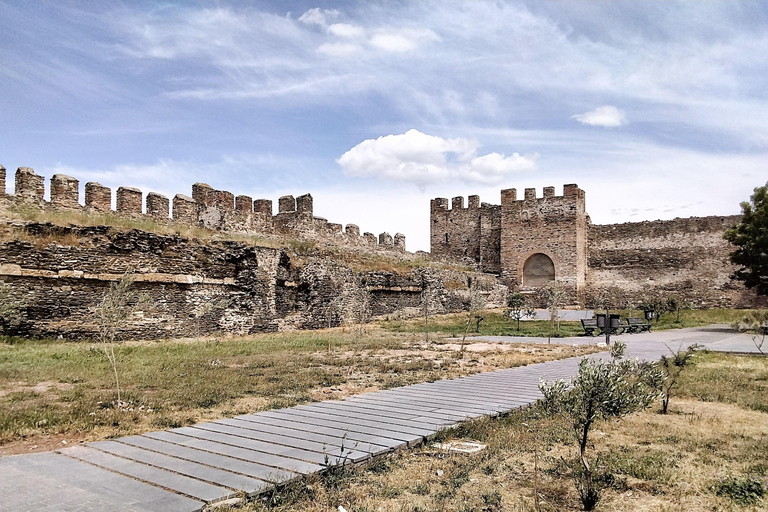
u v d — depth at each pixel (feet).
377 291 107.04
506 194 153.28
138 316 66.80
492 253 159.33
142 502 17.69
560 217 146.00
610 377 21.81
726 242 139.13
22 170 71.56
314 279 92.73
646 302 131.13
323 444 24.22
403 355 58.90
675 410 34.73
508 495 19.94
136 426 27.66
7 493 18.39
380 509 18.19
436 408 32.07
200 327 73.61
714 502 19.57
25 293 58.85
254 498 18.53
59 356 48.21
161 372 42.73
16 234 60.03
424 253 145.89
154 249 70.38
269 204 105.91
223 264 78.79
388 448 23.85
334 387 39.14
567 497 20.07
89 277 63.57
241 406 32.58
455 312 123.65
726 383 43.37
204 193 96.84
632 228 150.71
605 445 26.81
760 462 23.94
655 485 21.13
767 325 95.35
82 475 20.29
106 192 80.89
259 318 82.23
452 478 21.25
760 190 97.25
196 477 20.12
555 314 98.78
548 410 23.29
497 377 44.19
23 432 25.91
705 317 119.03
